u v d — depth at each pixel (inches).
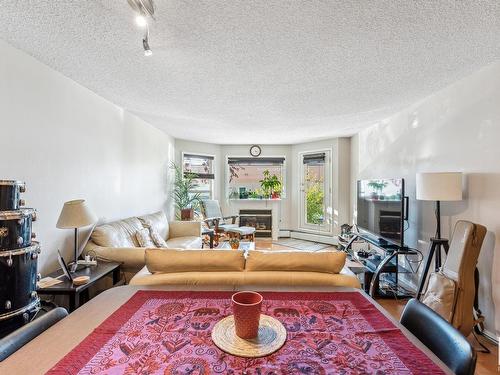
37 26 68.6
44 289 74.7
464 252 83.1
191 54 81.9
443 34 70.4
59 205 97.8
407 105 130.1
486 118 89.4
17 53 80.2
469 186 96.3
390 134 150.6
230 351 31.7
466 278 83.0
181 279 67.4
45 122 91.0
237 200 252.8
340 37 72.2
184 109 139.2
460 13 61.9
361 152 188.7
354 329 37.2
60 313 41.4
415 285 126.6
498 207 85.4
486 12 61.5
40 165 89.4
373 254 143.9
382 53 80.6
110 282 101.4
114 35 72.4
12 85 79.0
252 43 75.4
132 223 135.0
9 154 78.7
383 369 29.1
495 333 85.4
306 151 240.5
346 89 109.2
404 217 125.5
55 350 32.2
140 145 161.9
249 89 110.2
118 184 138.1
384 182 130.3
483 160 90.7
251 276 68.1
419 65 88.4
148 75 97.7
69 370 28.7
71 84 102.9
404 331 37.0
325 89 109.5
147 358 30.7
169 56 83.4
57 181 96.7
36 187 88.0
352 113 143.7
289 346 33.0
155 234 142.6
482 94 90.9
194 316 40.6
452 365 32.2
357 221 166.9
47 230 92.4
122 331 36.3
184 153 231.5
